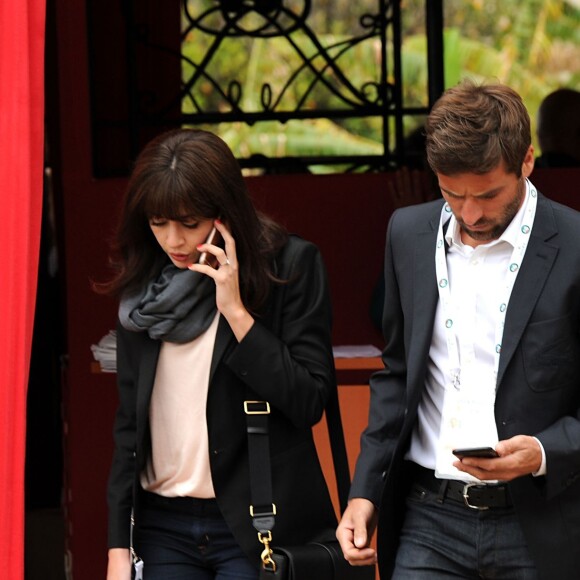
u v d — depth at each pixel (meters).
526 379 10.38
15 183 11.94
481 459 9.88
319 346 12.10
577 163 23.89
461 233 10.86
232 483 11.78
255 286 11.77
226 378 11.75
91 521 21.72
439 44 25.25
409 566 11.12
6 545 11.98
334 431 12.45
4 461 11.96
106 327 21.73
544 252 10.44
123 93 23.27
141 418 11.96
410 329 11.10
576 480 10.52
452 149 9.76
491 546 10.68
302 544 11.94
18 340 11.98
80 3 21.72
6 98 11.95
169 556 12.07
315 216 22.09
